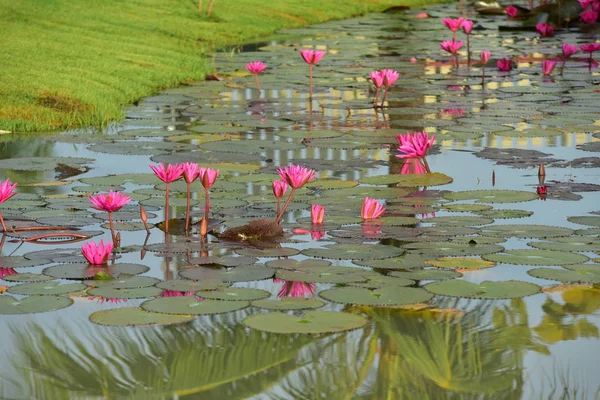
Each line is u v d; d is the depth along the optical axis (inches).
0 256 266.2
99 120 529.3
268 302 225.8
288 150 449.1
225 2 1147.3
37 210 320.2
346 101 615.2
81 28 839.1
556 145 459.2
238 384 179.9
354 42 989.2
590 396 175.8
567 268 251.6
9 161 409.7
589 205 331.0
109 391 177.2
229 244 279.4
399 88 680.4
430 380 184.2
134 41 826.8
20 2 900.0
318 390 179.3
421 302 225.0
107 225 302.4
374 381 182.4
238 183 365.7
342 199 339.9
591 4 1154.0
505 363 190.5
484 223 302.4
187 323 214.2
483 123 520.7
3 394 175.2
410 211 320.5
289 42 970.7
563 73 770.2
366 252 266.7
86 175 385.1
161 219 310.3
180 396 176.4
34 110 532.4
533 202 336.2
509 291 233.5
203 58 815.7
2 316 216.8
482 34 1108.5
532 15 1291.8
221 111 568.4
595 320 216.1
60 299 227.8
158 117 546.0
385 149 453.1
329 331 207.9
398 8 1405.0
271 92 660.1
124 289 234.2
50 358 193.0
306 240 283.6
